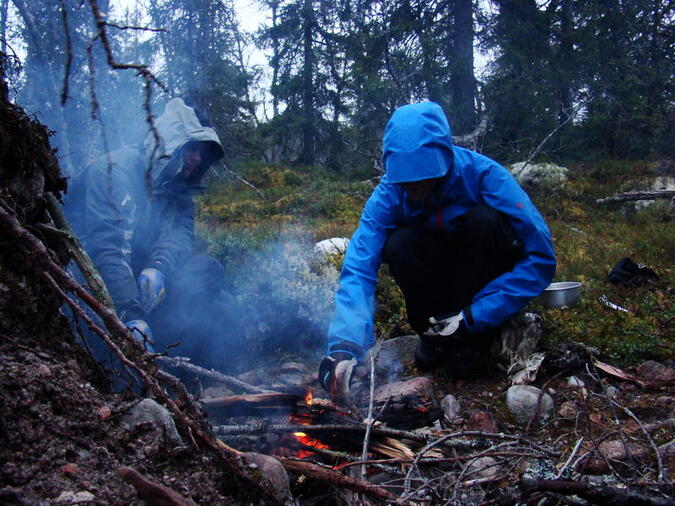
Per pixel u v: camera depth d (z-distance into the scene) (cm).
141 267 321
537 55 1612
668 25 1922
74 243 183
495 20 1606
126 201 279
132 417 142
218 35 1702
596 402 277
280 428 200
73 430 129
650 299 452
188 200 334
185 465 142
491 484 196
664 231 822
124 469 123
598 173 1409
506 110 1555
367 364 322
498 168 282
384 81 1584
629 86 1619
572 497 164
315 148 2330
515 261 294
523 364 303
